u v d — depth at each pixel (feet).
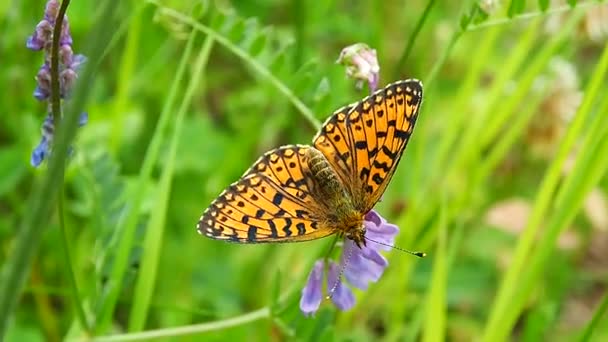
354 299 0.81
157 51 1.12
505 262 1.13
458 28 0.86
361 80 0.82
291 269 1.08
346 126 0.80
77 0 1.11
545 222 1.13
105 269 0.89
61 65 0.77
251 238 0.77
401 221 1.01
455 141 1.14
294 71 0.99
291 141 1.13
